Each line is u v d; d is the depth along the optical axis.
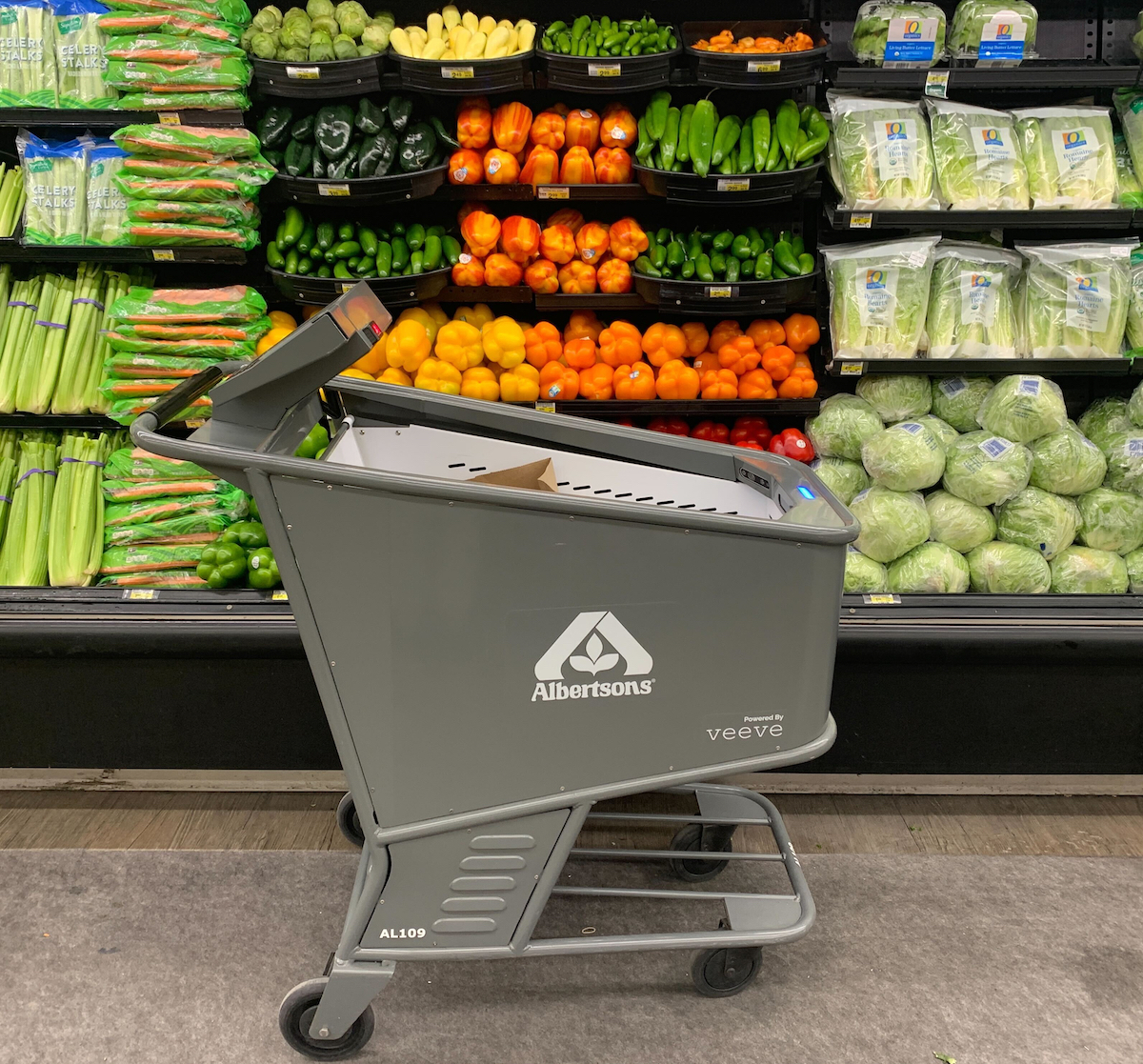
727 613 1.56
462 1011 1.94
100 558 2.66
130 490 2.68
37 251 2.61
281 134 2.62
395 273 2.66
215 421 1.57
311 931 2.14
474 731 1.59
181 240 2.56
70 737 2.49
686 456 1.91
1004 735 2.54
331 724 1.57
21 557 2.66
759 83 2.55
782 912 1.88
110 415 2.66
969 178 2.63
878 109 2.69
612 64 2.51
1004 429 2.67
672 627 1.56
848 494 2.79
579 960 2.07
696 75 2.59
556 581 1.50
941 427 2.77
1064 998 1.98
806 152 2.58
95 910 2.18
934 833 2.50
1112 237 2.94
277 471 1.40
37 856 2.34
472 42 2.58
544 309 2.86
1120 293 2.66
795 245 2.82
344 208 2.93
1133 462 2.70
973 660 2.42
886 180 2.62
